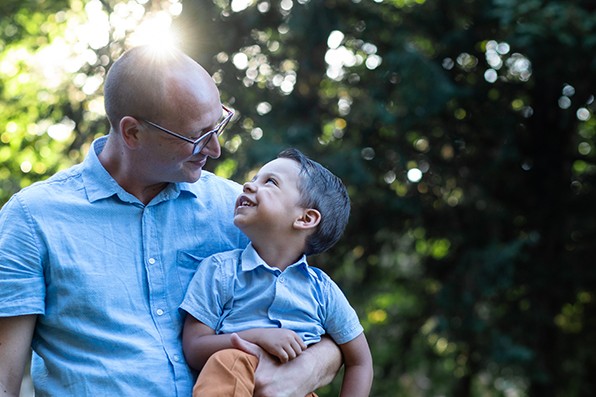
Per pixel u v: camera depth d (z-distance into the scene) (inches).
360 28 366.3
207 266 113.9
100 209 111.0
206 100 108.5
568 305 416.8
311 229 116.6
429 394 444.1
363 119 367.9
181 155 108.7
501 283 370.6
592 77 371.9
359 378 118.0
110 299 108.7
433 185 384.5
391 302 420.8
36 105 380.2
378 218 380.2
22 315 106.3
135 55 108.8
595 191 402.9
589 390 414.6
